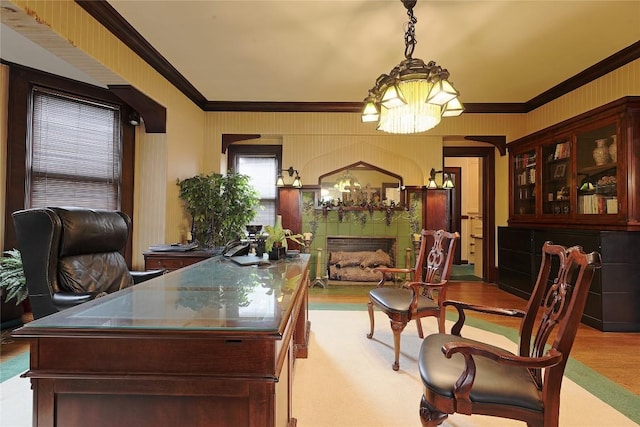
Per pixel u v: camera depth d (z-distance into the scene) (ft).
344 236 17.57
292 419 4.94
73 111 11.61
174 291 4.77
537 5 8.46
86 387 3.33
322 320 11.25
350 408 6.10
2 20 6.84
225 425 3.32
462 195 25.23
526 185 14.71
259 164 18.92
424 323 11.00
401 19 9.09
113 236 8.50
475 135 16.35
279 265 7.30
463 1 8.32
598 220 10.80
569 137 12.04
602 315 10.31
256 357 3.30
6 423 5.49
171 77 12.51
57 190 11.23
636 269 10.30
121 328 3.26
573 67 12.01
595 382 7.11
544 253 5.27
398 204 17.38
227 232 13.69
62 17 7.51
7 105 10.21
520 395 4.05
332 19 9.11
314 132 16.39
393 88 6.82
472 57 11.26
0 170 10.06
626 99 9.73
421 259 9.53
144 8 8.64
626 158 9.88
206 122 16.22
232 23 9.34
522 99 15.37
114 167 12.42
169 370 3.30
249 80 13.42
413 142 16.88
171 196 12.88
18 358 8.08
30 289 6.82
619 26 9.38
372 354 8.47
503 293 15.46
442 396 4.20
